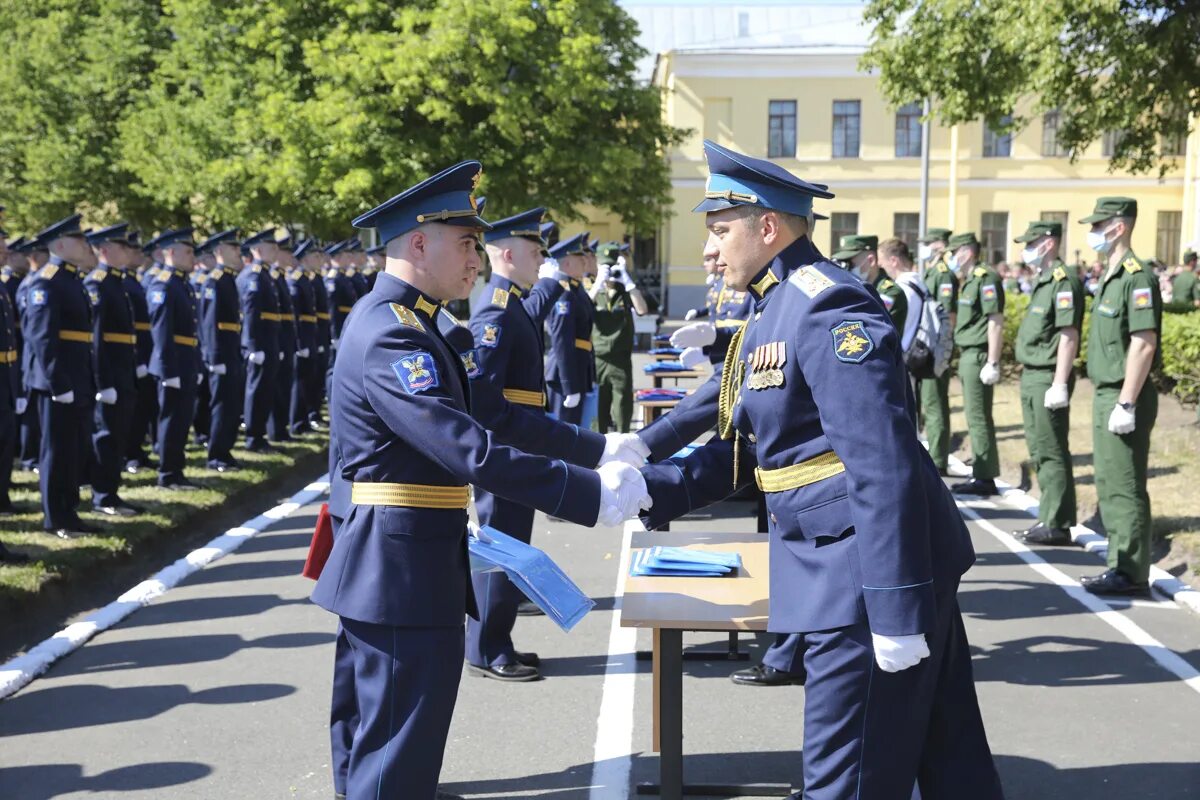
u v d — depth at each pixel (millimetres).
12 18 28109
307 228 25750
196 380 9656
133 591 6590
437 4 22438
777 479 2971
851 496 2723
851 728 2836
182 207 27938
